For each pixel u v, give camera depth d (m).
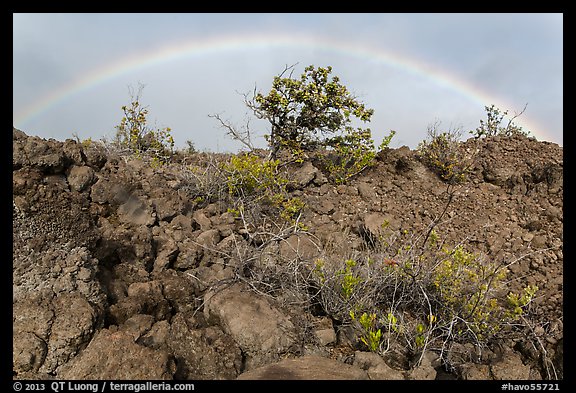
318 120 9.06
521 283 5.47
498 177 7.92
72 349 3.62
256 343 4.08
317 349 4.24
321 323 4.55
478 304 4.40
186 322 4.21
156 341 4.01
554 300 4.93
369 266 4.96
